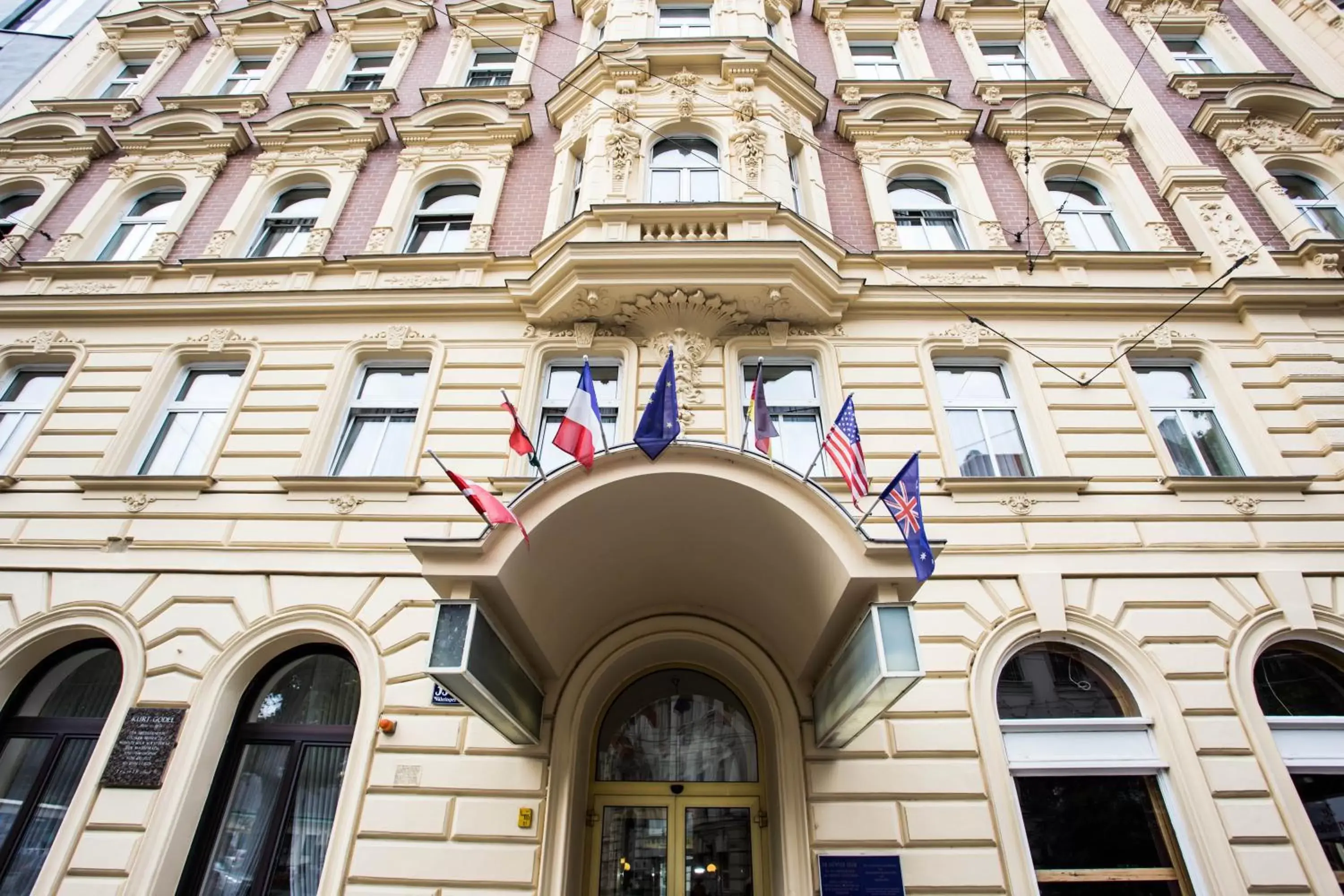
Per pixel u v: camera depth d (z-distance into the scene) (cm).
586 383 668
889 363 967
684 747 830
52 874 660
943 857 655
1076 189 1254
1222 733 712
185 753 722
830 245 1049
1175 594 791
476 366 981
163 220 1265
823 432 931
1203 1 1561
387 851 670
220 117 1380
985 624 771
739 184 1084
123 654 780
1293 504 851
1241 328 1015
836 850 664
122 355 1028
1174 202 1179
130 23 1641
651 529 689
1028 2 1541
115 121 1452
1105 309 1020
